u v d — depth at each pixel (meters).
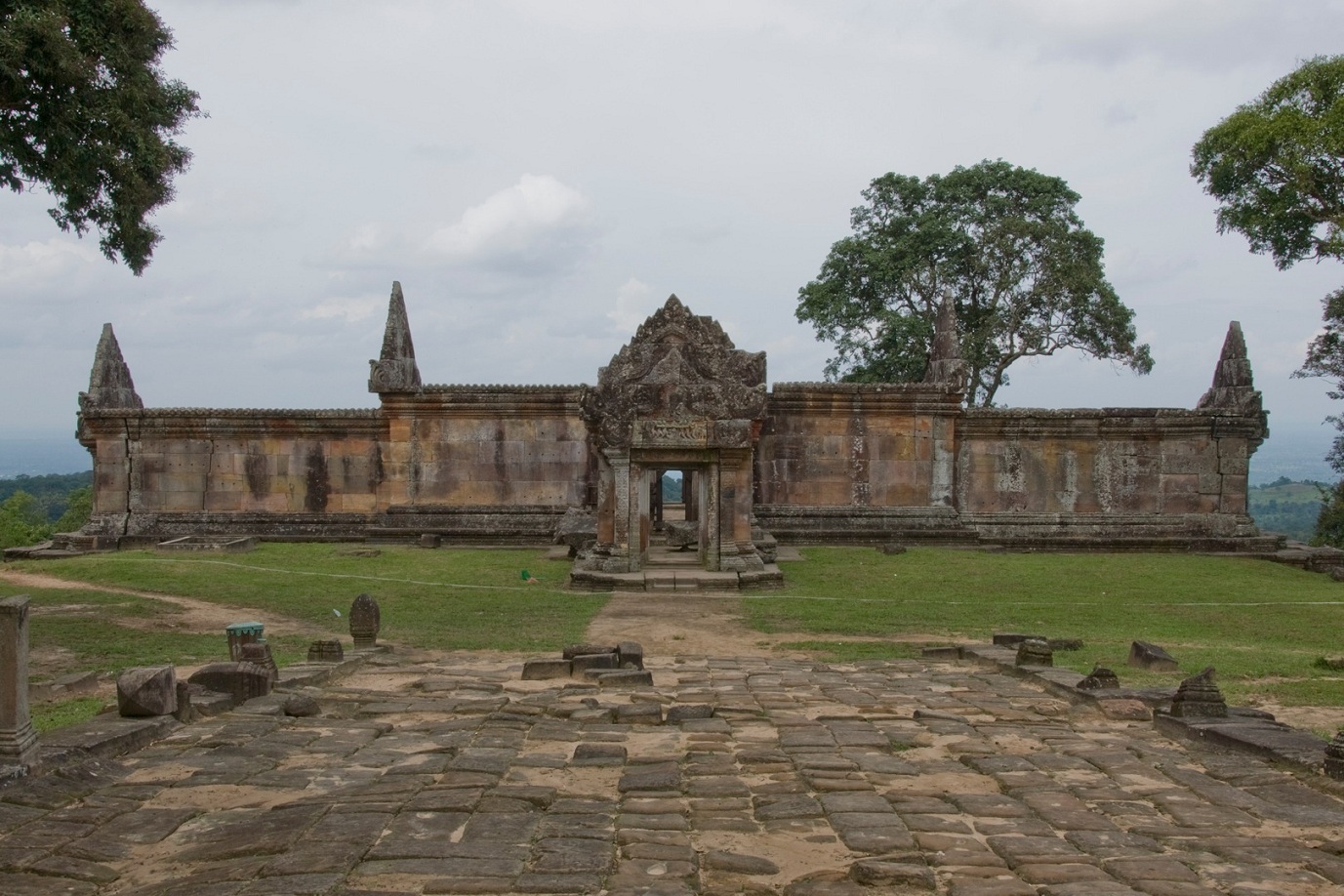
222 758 11.22
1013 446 36.19
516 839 8.73
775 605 24.92
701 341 28.64
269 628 22.09
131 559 30.41
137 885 8.06
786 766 11.04
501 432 35.94
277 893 7.63
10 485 164.12
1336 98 36.59
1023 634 19.94
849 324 53.72
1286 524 143.88
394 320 36.69
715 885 7.86
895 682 16.44
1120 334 51.94
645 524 28.64
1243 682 16.45
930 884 7.82
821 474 35.53
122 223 24.19
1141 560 33.00
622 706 13.73
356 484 36.59
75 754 10.88
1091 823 9.32
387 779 10.45
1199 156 39.84
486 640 20.86
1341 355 48.88
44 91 21.92
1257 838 8.94
